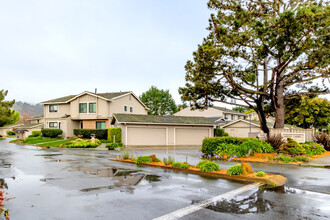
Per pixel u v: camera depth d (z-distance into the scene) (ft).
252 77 56.49
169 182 26.99
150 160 40.32
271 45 44.34
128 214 17.20
